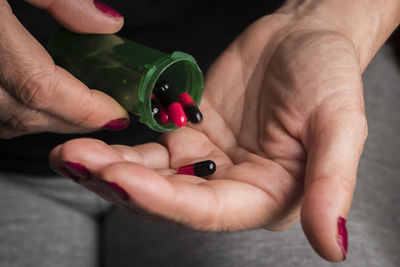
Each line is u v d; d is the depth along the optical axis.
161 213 0.30
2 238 0.44
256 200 0.33
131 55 0.37
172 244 0.43
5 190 0.47
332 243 0.29
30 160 0.47
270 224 0.34
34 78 0.35
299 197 0.34
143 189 0.29
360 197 0.45
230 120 0.40
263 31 0.41
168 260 0.42
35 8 0.45
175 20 0.49
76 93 0.36
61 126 0.39
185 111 0.37
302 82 0.35
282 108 0.35
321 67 0.35
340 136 0.32
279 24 0.41
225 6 0.50
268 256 0.41
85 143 0.31
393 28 0.44
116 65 0.37
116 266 0.44
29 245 0.44
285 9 0.43
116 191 0.30
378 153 0.49
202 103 0.41
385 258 0.41
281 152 0.35
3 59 0.35
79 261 0.45
